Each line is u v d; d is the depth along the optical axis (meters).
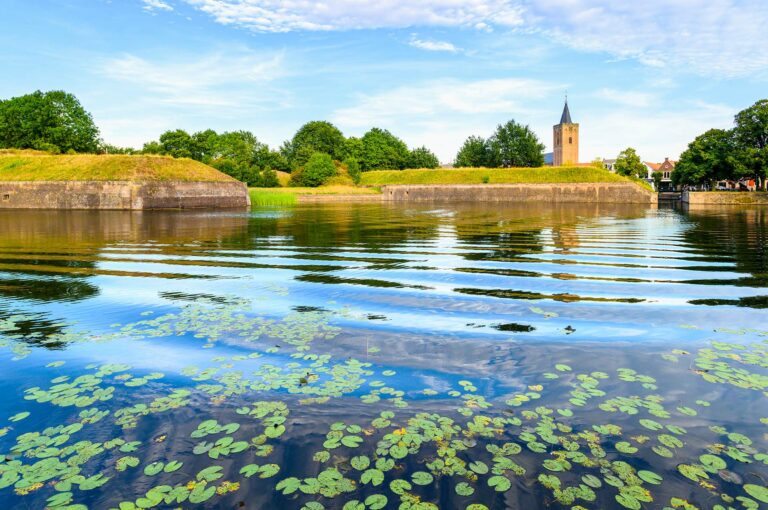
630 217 42.22
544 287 12.69
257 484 4.35
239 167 100.19
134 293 11.93
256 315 9.91
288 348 7.91
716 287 12.74
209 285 12.91
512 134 120.69
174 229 29.62
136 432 5.25
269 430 5.28
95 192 54.28
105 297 11.52
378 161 127.38
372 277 14.04
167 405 5.87
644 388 6.36
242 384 6.47
